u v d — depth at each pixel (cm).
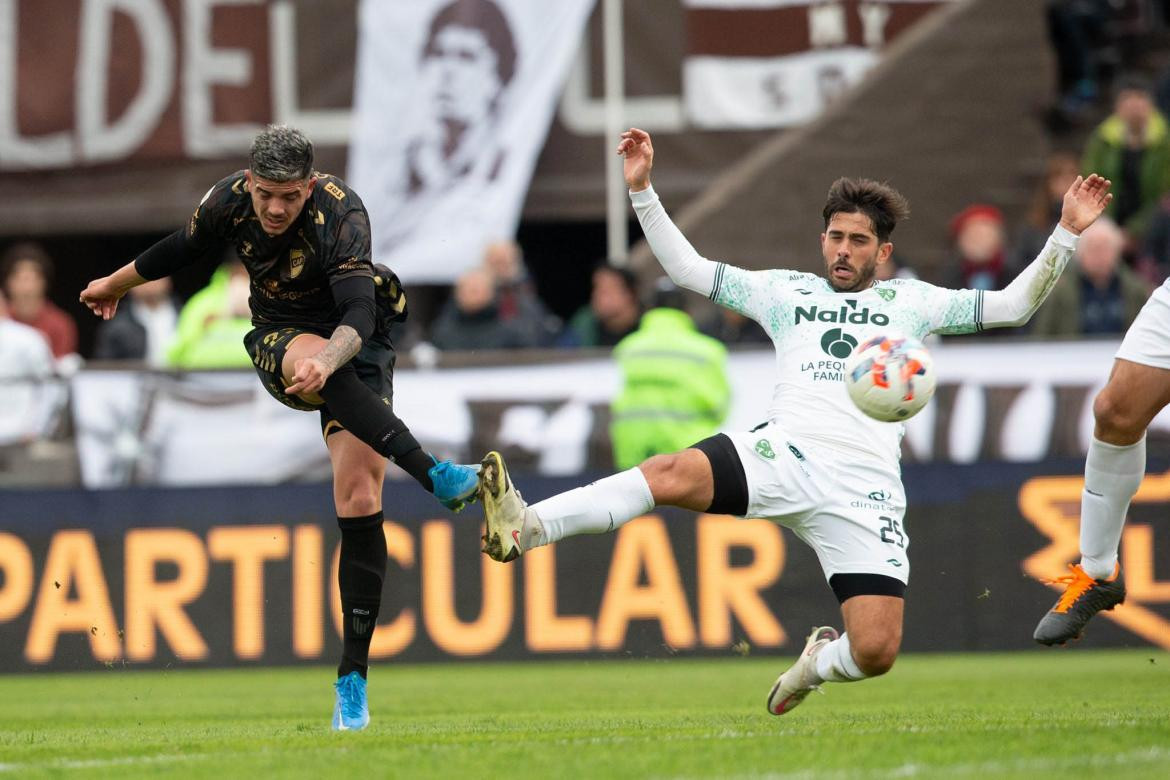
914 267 5178
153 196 5356
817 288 2012
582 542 3728
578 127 5231
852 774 1429
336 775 1475
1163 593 3697
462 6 5078
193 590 3756
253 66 5306
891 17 5247
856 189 2005
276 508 3747
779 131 5253
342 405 1905
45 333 4416
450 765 1531
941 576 3731
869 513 1919
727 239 5116
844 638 1945
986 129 5200
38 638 3759
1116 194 4872
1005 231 5184
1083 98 5384
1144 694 2681
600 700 2764
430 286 5425
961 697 2669
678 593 3712
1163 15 5922
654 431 3684
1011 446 3716
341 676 2081
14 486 3784
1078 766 1462
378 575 2083
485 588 3728
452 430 3738
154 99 5344
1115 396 2122
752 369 3738
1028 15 5191
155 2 5331
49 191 5378
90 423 3788
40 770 1577
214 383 3791
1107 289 4103
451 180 5072
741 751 1616
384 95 5103
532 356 3741
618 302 4156
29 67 5362
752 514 1930
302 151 1877
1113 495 2177
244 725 2327
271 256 1986
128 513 3766
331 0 5259
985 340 3869
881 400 1825
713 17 5244
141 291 4416
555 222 6388
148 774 1523
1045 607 3703
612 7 5181
